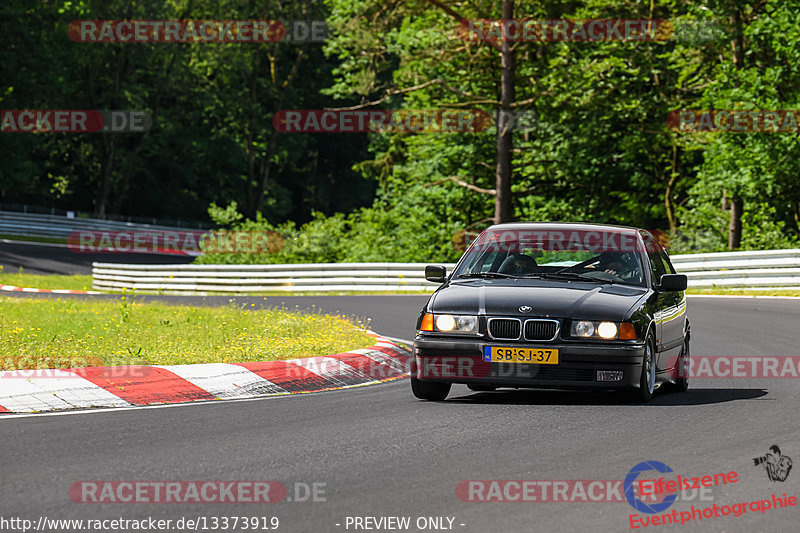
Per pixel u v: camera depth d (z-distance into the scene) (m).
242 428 25.48
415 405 29.72
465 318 29.36
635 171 122.31
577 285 30.83
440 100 123.00
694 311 62.09
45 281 108.88
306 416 27.55
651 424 26.02
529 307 29.03
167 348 38.69
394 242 127.25
